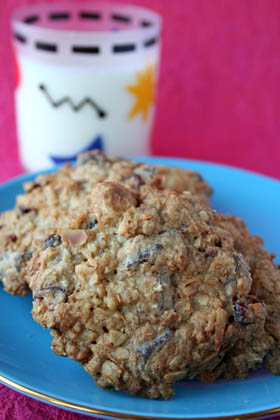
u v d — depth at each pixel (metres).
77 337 0.25
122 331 0.25
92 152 0.32
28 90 0.40
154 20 0.42
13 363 0.26
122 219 0.27
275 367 0.26
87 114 0.40
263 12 0.50
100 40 0.38
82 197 0.29
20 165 0.43
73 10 0.43
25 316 0.29
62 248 0.27
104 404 0.25
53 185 0.31
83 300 0.26
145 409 0.25
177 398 0.25
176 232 0.26
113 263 0.26
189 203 0.27
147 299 0.25
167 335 0.25
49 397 0.25
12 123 0.46
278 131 0.47
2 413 0.26
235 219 0.30
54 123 0.40
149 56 0.40
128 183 0.30
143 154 0.42
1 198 0.34
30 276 0.27
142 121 0.41
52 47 0.38
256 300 0.26
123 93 0.40
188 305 0.26
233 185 0.37
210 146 0.45
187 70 0.50
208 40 0.50
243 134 0.46
